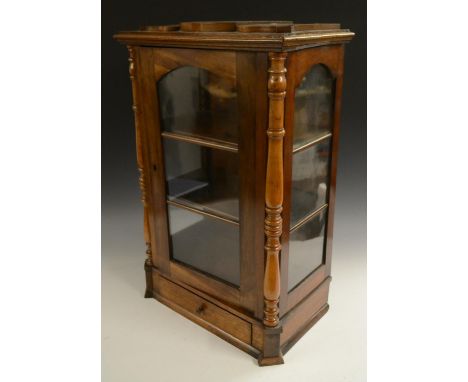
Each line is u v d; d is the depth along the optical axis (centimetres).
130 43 161
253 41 125
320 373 159
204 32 137
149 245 195
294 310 167
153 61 158
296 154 147
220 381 157
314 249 175
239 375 159
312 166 158
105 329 183
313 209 166
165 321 188
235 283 166
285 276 157
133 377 159
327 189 171
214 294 173
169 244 184
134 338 178
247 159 143
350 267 220
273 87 127
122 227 262
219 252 167
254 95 134
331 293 202
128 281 215
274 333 157
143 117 171
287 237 152
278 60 125
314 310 182
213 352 170
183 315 190
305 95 144
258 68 130
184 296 186
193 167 163
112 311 194
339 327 182
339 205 281
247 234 153
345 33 147
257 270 154
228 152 151
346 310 191
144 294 204
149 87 163
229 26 144
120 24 257
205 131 153
